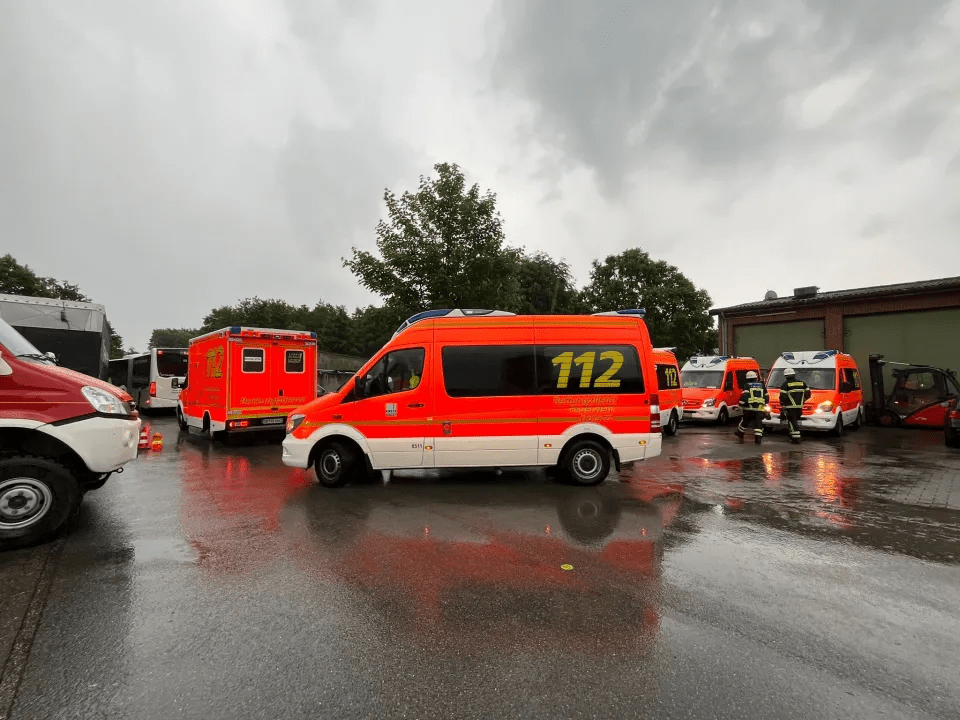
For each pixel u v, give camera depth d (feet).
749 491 23.86
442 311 26.58
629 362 25.17
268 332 39.65
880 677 9.18
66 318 45.37
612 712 8.21
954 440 40.29
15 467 15.67
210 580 13.33
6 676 9.12
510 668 9.41
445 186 52.60
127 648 10.05
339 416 24.20
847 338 67.31
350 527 18.03
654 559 14.98
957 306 58.80
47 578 13.38
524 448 24.36
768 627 10.97
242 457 34.22
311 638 10.45
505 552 15.56
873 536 17.21
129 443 17.58
